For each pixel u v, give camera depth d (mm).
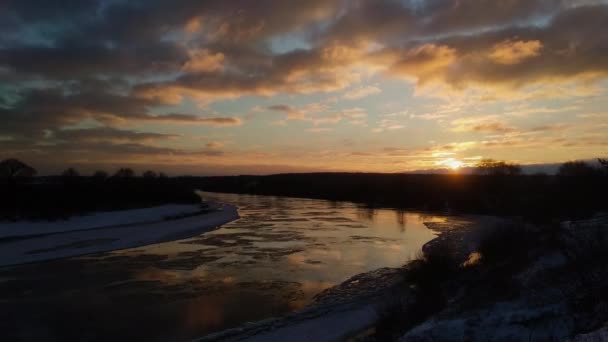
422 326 10922
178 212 57594
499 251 18141
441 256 18172
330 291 18938
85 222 45156
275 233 38250
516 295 11430
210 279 21594
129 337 14062
